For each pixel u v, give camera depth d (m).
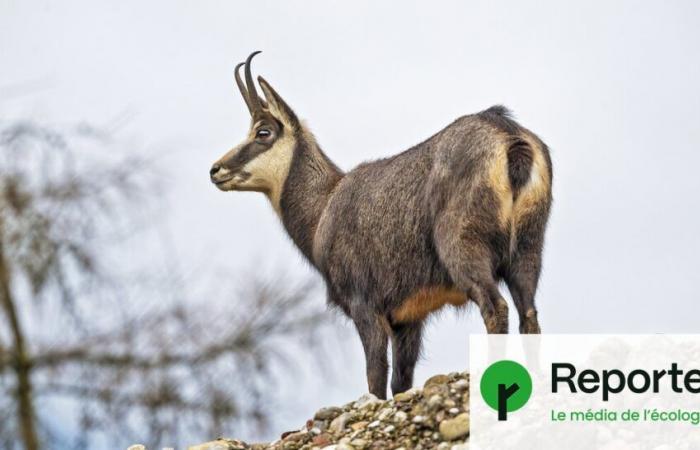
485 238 23.50
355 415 21.89
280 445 21.78
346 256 27.78
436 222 24.56
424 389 21.86
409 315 26.72
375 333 27.06
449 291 25.70
